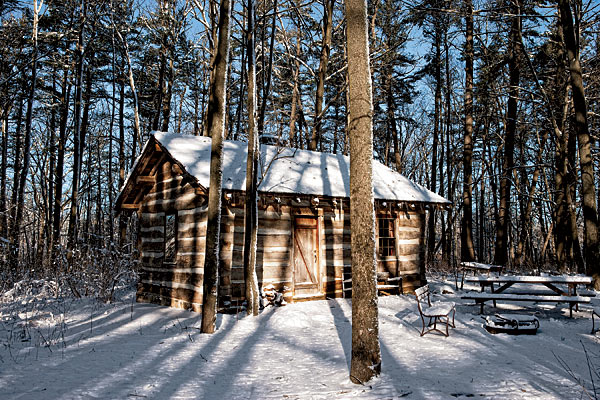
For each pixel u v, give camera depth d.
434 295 11.43
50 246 17.84
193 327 7.86
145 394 4.38
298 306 9.93
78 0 17.12
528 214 24.30
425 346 6.09
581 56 16.27
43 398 4.25
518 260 23.03
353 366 4.69
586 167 11.58
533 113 18.28
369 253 4.84
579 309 8.80
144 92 24.91
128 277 14.03
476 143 27.62
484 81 20.67
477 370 4.85
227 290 9.37
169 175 11.44
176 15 17.53
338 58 19.53
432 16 20.94
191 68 23.67
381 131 27.34
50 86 21.58
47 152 22.81
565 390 4.14
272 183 10.49
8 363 5.61
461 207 28.69
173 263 10.70
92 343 6.77
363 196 4.95
